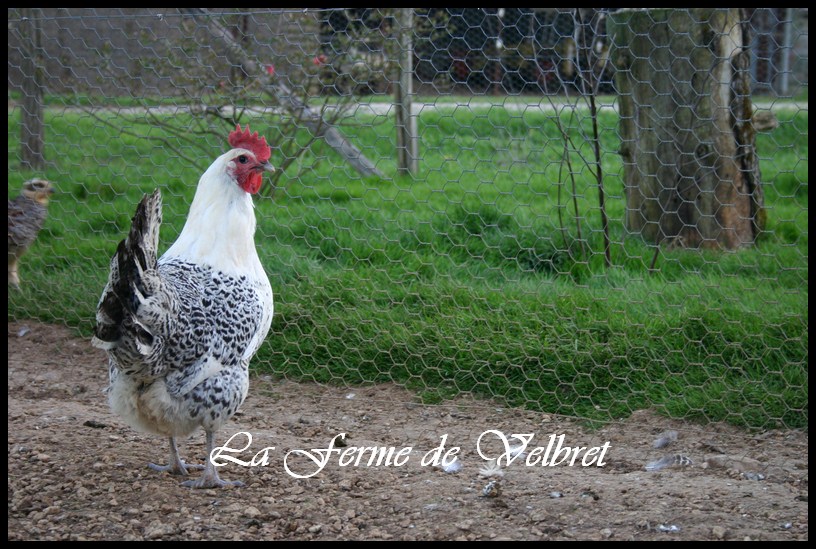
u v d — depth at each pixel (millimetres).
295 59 9602
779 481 4816
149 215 3934
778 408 5605
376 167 10227
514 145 10875
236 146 4883
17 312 8031
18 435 5375
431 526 4246
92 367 7051
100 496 4551
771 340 6043
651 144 8039
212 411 4465
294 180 9883
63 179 10445
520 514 4375
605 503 4473
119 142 11859
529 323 6656
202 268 4609
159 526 4199
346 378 6699
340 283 7383
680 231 8125
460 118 11922
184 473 4891
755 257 7375
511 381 6320
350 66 9383
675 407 5773
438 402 6258
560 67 13359
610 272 7438
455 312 6883
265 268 7883
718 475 4941
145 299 3963
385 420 5973
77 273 8266
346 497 4621
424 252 8125
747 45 7844
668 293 6820
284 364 6848
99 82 11375
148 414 4398
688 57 7645
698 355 6133
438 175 10031
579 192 9375
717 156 7832
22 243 7957
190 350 4301
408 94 9633
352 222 8680
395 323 6867
